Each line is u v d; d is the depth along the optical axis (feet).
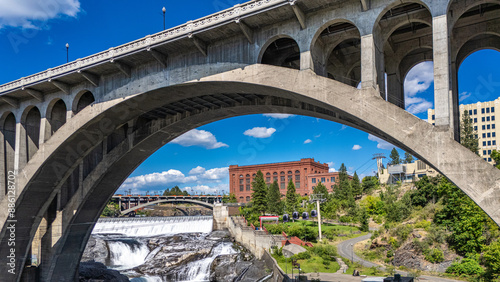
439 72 63.46
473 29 77.56
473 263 136.46
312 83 75.00
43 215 130.72
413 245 161.38
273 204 289.94
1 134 133.80
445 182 197.77
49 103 120.67
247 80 83.97
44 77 112.27
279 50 100.94
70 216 131.95
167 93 100.83
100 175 130.41
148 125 127.95
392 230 182.60
